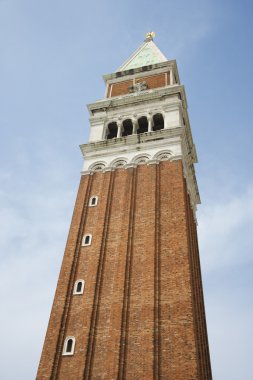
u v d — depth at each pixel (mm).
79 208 42500
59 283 35344
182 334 28922
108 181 44781
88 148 49625
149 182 42656
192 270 37000
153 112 52469
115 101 55531
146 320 30422
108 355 29281
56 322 32375
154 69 62031
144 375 27469
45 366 29609
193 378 26422
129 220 39156
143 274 33969
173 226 37219
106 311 32562
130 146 47812
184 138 48219
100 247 37562
